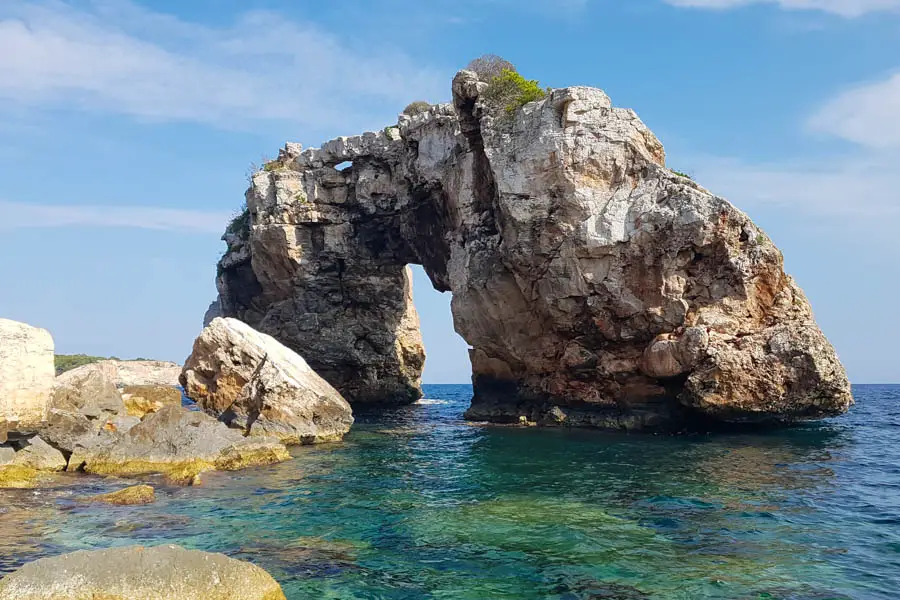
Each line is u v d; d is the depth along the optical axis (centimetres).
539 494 1633
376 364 4678
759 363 2625
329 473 1942
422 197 4050
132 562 830
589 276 2927
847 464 1983
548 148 2969
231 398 2577
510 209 3061
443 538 1267
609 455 2208
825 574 1055
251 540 1252
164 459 1958
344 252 4388
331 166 4369
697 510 1453
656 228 2781
